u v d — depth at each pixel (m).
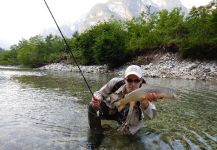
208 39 36.84
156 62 42.09
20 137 5.74
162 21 55.03
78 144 5.41
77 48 62.38
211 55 36.88
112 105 6.28
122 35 50.69
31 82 19.30
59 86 16.30
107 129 6.42
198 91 15.70
